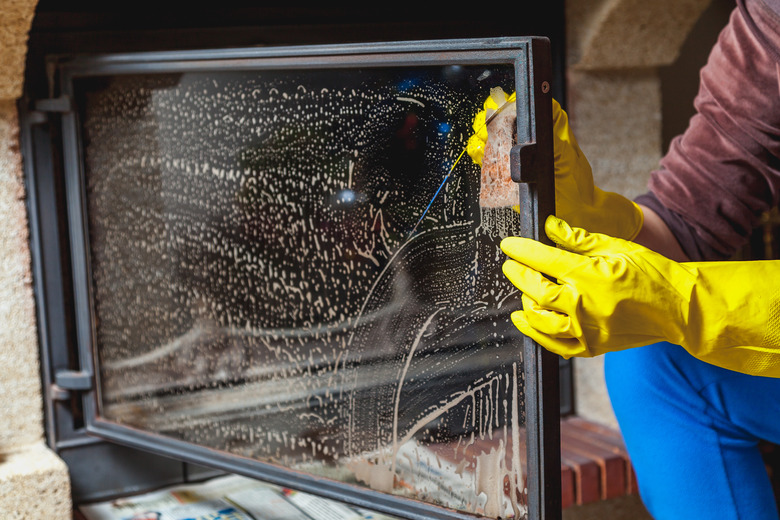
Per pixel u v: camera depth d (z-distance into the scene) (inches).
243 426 51.1
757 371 35.6
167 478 67.1
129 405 58.6
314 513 61.1
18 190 60.2
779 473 89.2
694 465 40.7
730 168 44.6
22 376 61.7
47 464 58.3
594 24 72.0
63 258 61.8
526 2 74.4
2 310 60.4
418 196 39.0
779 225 90.5
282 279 46.3
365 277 42.3
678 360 40.8
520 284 33.5
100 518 61.0
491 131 35.4
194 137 49.2
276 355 47.9
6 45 53.7
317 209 43.6
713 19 87.3
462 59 35.4
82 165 57.2
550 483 35.8
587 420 81.0
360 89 40.3
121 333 57.9
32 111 58.8
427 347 40.2
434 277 39.2
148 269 54.5
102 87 54.2
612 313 32.6
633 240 45.1
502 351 37.1
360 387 43.8
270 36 67.2
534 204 33.6
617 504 76.4
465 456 39.4
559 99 76.3
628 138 78.5
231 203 48.1
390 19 70.9
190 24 64.7
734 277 35.1
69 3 60.4
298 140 43.7
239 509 61.9
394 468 43.0
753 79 42.8
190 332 52.7
